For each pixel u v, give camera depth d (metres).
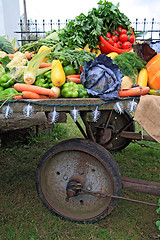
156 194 2.18
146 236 2.26
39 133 4.99
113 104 2.04
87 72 2.10
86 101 1.96
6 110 1.80
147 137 3.51
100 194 2.16
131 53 2.46
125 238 2.23
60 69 2.12
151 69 2.36
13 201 2.82
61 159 2.35
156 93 2.26
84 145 2.19
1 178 3.37
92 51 2.75
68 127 6.00
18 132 4.64
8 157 4.11
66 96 2.12
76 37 2.63
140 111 1.95
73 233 2.29
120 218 2.52
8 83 2.06
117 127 3.77
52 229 2.33
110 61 2.06
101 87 2.04
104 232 2.30
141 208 2.70
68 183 2.27
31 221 2.47
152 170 3.67
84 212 2.42
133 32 3.12
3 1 7.46
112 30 2.81
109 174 2.15
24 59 2.34
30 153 4.32
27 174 3.52
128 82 2.23
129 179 2.27
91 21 2.69
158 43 2.51
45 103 1.88
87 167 2.29
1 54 2.53
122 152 4.29
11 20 8.10
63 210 2.46
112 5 2.78
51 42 2.82
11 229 2.33
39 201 2.83
